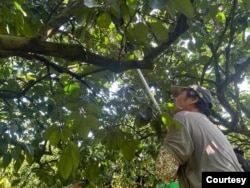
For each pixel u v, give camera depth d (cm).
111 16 270
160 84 489
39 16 399
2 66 552
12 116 385
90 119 310
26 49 311
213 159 271
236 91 574
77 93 375
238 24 498
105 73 445
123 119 427
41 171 503
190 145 275
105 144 378
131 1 268
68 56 320
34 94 489
